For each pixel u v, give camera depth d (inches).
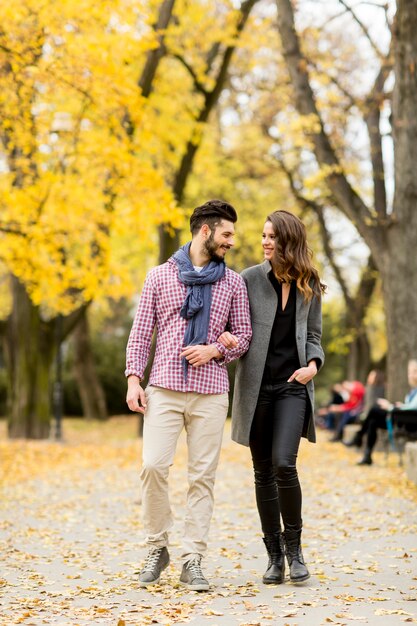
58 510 405.4
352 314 1110.4
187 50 870.4
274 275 235.5
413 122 612.1
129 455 719.1
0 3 462.0
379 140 694.5
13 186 597.3
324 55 820.6
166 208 584.7
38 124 539.2
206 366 229.3
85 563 271.6
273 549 235.0
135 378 230.5
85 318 1408.7
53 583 241.3
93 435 1068.5
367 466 577.6
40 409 874.8
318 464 602.5
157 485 228.1
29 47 490.0
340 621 187.8
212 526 349.1
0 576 251.6
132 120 559.8
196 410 229.1
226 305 231.8
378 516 365.4
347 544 299.1
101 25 504.7
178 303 230.7
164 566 234.5
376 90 736.3
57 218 615.5
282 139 1035.3
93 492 476.1
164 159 899.4
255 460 236.4
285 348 233.0
